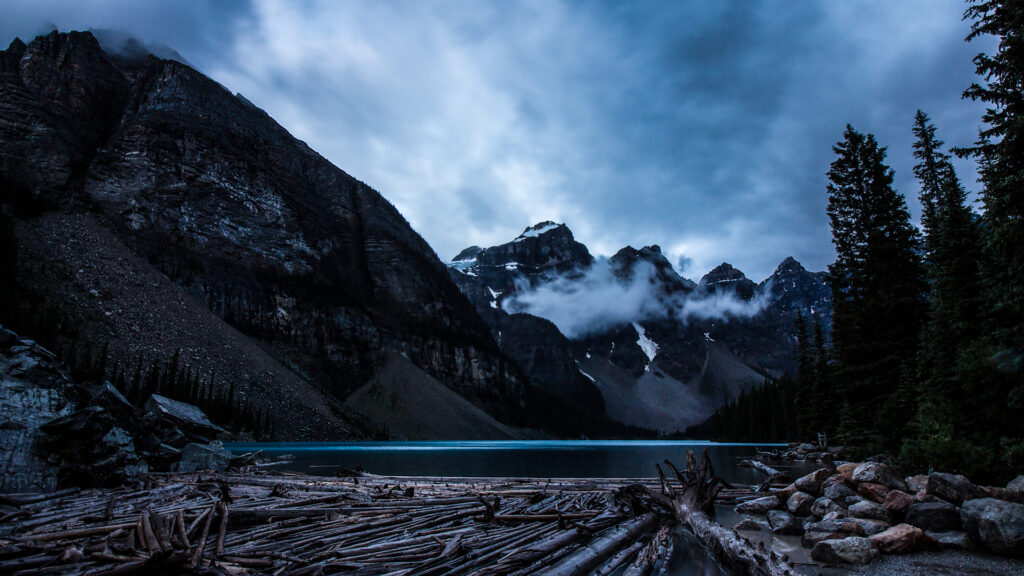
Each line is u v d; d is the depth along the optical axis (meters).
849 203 34.22
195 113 177.00
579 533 10.42
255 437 82.25
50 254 100.81
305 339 147.62
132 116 163.50
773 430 101.12
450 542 8.80
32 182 121.31
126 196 134.62
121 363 81.19
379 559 7.96
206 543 8.52
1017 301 15.06
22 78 142.12
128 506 11.47
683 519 12.73
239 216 160.62
